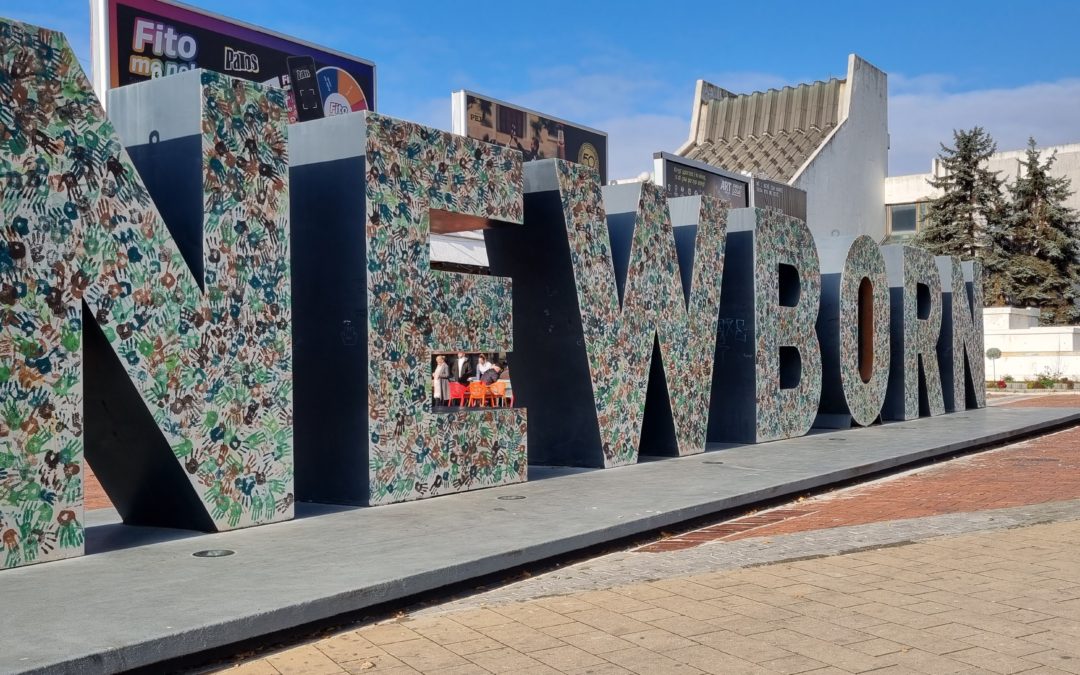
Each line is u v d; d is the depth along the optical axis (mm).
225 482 8719
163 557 7609
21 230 7285
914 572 7887
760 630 6328
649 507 9914
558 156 27297
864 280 19344
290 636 6379
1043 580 7527
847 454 14477
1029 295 43469
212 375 8625
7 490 7211
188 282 8453
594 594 7387
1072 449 17281
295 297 10539
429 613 7016
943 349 23156
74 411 7617
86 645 5340
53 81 7523
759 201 32688
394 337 10250
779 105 41031
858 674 5457
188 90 8664
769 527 10258
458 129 24406
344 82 20516
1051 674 5418
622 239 13789
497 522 9078
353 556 7613
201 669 5816
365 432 10023
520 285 13250
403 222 10383
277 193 9227
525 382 13508
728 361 16375
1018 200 44750
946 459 16109
